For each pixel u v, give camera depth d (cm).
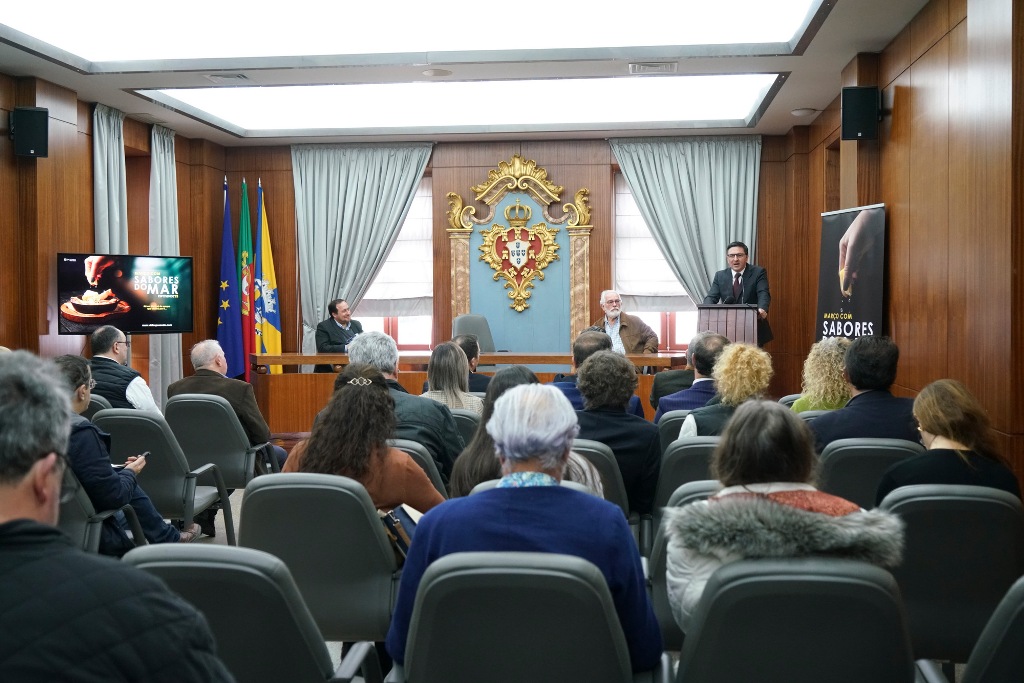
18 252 720
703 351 407
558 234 981
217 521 563
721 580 150
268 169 1004
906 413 320
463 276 987
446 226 990
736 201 955
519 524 180
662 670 181
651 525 324
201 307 963
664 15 648
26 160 718
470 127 937
